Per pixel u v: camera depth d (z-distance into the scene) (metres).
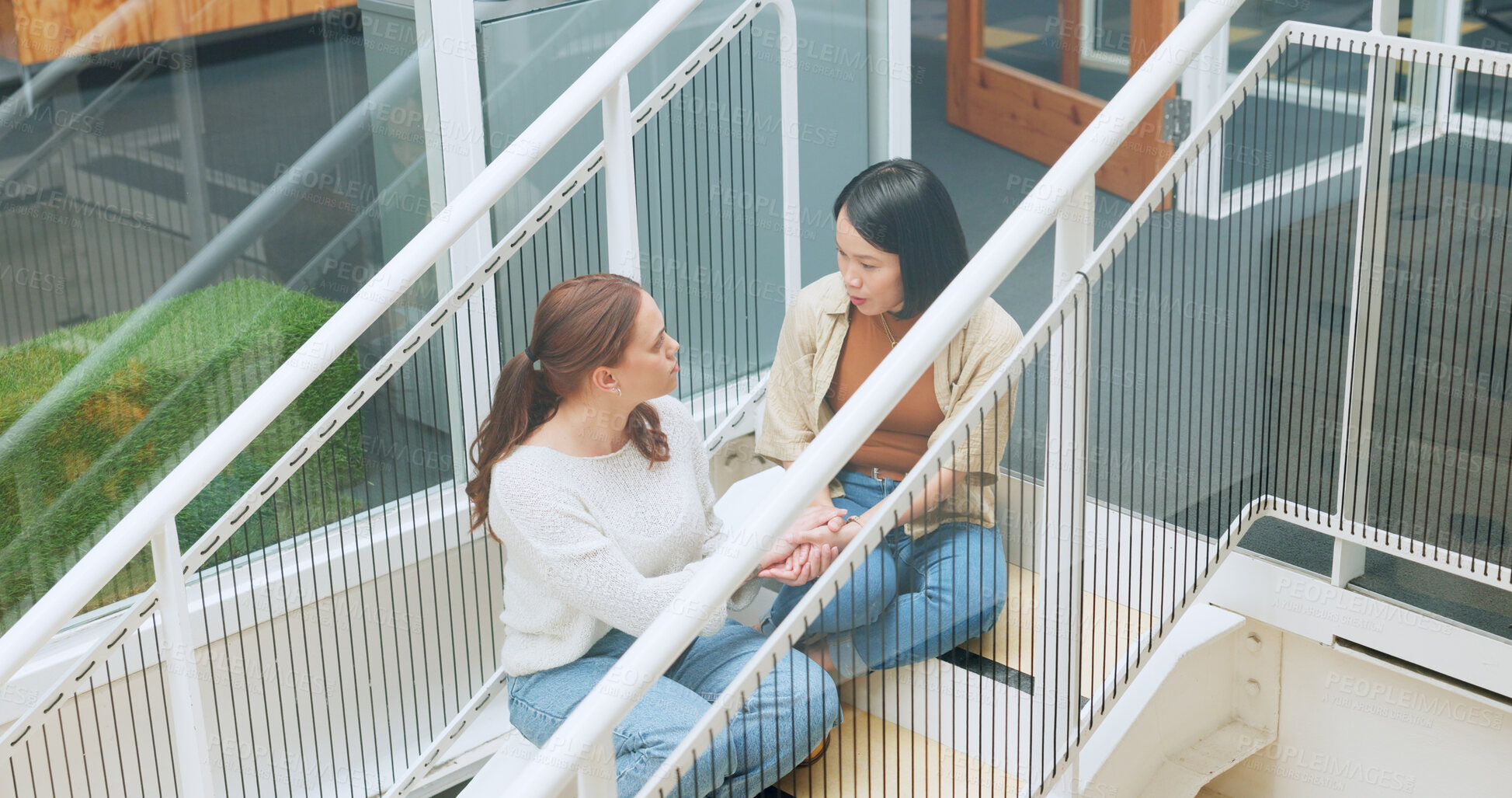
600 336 1.83
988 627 1.99
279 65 2.43
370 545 2.39
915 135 4.44
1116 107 1.55
